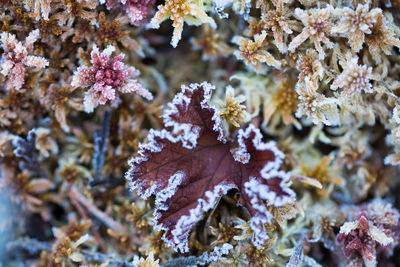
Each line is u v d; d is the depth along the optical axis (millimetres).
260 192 217
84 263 233
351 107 231
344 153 245
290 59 233
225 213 232
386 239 222
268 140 250
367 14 221
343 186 248
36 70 232
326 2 229
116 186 246
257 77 245
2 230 243
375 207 234
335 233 236
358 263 230
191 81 261
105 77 225
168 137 222
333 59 229
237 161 225
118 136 246
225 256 228
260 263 227
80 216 247
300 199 245
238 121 230
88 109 231
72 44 236
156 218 221
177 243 222
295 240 236
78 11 229
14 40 226
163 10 226
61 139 248
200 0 229
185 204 222
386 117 236
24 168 244
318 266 231
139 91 228
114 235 238
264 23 230
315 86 226
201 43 252
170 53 265
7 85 230
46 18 225
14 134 241
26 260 243
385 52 226
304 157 251
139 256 236
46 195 248
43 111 242
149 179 223
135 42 236
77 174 247
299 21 230
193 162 225
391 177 249
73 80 224
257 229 217
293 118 242
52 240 246
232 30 248
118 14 233
